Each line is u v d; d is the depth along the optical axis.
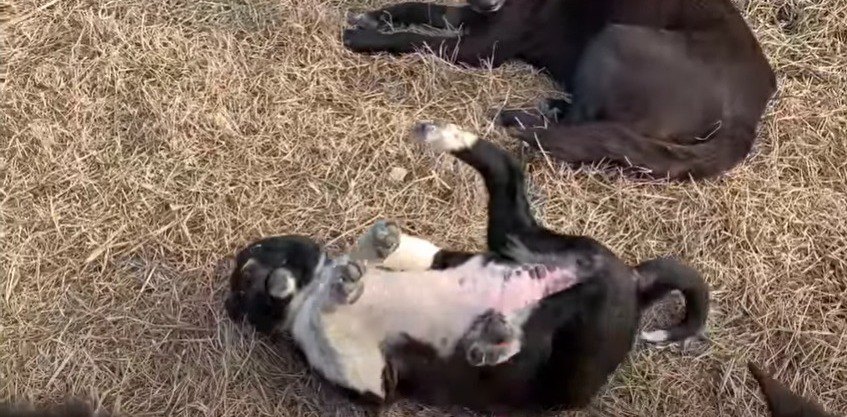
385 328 2.15
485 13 2.48
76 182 2.38
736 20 2.45
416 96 2.48
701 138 2.41
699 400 2.31
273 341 2.29
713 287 2.36
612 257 2.15
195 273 2.34
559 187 2.41
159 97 2.44
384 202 2.40
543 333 2.13
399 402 2.28
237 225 2.37
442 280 2.14
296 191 2.40
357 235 2.37
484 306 2.13
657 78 2.40
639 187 2.42
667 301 2.34
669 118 2.40
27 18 2.50
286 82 2.47
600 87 2.43
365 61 2.50
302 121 2.44
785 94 2.50
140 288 2.33
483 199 2.39
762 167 2.44
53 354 2.29
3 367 2.28
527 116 2.46
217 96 2.45
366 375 2.16
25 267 2.34
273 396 2.28
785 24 2.58
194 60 2.47
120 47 2.48
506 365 2.14
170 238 2.36
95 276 2.33
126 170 2.40
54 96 2.44
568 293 2.13
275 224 2.37
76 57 2.47
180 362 2.29
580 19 2.46
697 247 2.38
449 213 2.39
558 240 2.16
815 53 2.54
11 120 2.42
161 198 2.38
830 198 2.43
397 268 2.18
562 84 2.51
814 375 2.32
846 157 2.46
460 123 2.47
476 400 2.19
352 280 2.12
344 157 2.42
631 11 2.43
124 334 2.30
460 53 2.50
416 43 2.50
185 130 2.42
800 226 2.40
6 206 2.37
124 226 2.36
